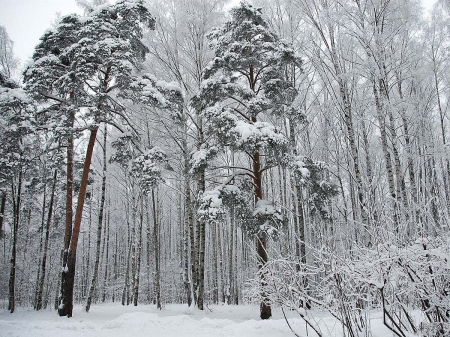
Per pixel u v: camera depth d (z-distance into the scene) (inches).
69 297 418.9
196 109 429.1
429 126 472.7
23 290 927.7
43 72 432.1
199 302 463.5
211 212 346.0
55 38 452.8
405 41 411.5
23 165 573.9
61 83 423.5
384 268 127.6
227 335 224.5
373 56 345.7
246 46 390.9
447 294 125.6
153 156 458.6
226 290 810.8
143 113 528.7
